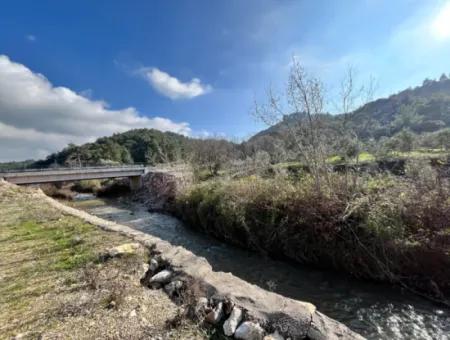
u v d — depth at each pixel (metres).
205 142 27.53
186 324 2.37
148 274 3.51
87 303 2.70
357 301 4.79
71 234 5.25
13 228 5.92
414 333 3.86
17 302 2.76
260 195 7.88
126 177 27.05
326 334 2.10
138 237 4.81
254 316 2.36
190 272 3.25
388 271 5.14
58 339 2.14
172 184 15.62
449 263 4.55
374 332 3.94
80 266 3.65
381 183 6.31
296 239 6.57
